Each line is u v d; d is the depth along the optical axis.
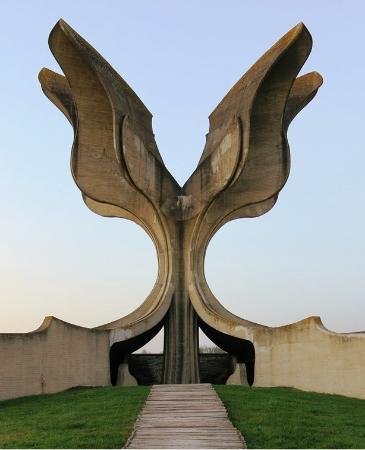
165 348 27.83
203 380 29.77
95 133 28.12
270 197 28.55
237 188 28.83
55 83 29.33
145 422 13.96
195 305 27.48
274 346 23.34
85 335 23.39
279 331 23.20
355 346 19.47
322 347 20.83
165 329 28.20
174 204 28.95
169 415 14.74
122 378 25.83
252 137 28.62
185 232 28.77
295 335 22.30
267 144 28.69
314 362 21.14
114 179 28.66
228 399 17.09
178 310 28.12
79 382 22.55
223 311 27.75
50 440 12.34
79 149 28.16
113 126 26.00
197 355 27.78
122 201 28.73
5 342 19.25
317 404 17.06
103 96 27.27
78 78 26.55
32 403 18.09
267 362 23.56
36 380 20.17
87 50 25.44
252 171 28.75
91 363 23.50
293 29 24.64
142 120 29.77
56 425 14.06
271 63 25.39
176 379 27.20
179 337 27.80
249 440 12.31
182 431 13.05
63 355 21.78
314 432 13.06
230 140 27.05
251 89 26.80
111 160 28.58
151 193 28.00
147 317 26.47
